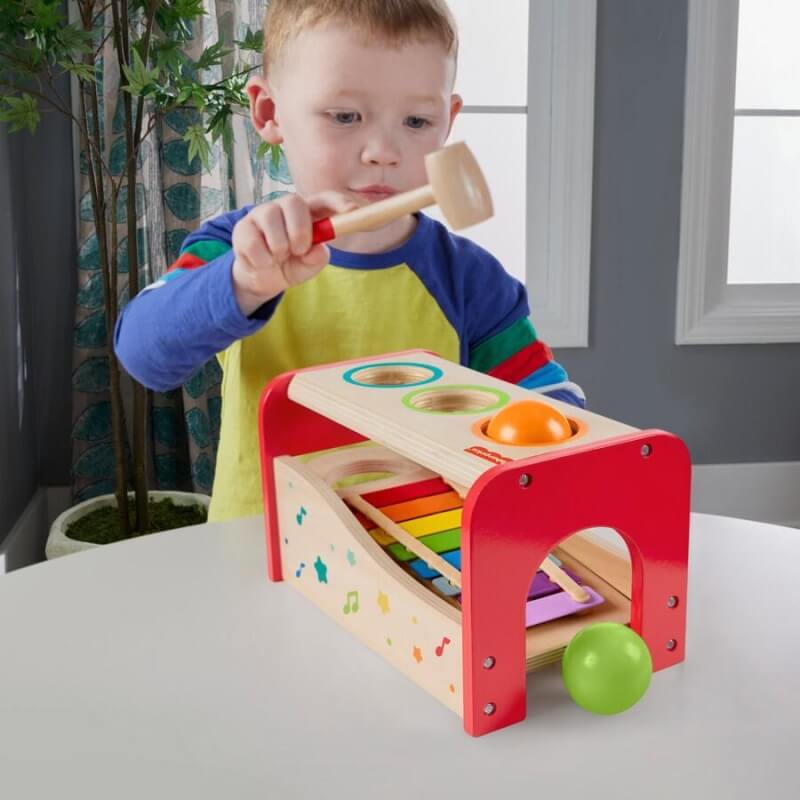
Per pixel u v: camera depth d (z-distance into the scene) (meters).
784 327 2.33
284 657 0.69
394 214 0.63
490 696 0.60
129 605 0.76
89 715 0.62
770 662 0.67
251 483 1.04
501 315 1.14
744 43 2.33
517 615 0.59
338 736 0.60
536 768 0.57
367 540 0.69
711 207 2.28
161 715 0.62
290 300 1.05
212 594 0.77
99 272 2.06
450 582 0.69
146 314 0.85
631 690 0.61
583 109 2.19
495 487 0.57
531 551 0.59
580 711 0.62
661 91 2.21
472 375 0.78
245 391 1.04
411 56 0.91
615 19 2.17
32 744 0.59
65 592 0.78
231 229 1.03
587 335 2.30
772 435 2.40
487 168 2.29
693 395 2.36
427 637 0.63
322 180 0.95
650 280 2.29
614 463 0.61
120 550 0.85
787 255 2.44
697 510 2.39
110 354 1.78
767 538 0.86
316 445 0.81
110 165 2.00
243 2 1.98
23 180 2.07
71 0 1.97
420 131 0.94
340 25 0.90
